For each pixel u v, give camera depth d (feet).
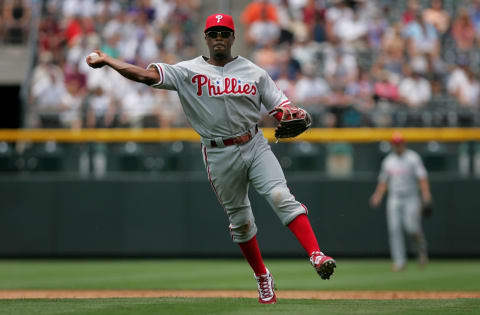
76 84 166.71
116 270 121.70
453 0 190.39
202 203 140.46
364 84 163.12
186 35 186.29
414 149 140.26
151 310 50.62
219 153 55.42
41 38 178.70
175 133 140.26
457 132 138.00
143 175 141.49
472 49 181.78
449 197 139.03
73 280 106.83
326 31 181.68
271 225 139.23
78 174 142.20
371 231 139.03
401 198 123.75
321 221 139.44
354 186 139.13
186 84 54.85
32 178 142.41
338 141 139.33
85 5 185.37
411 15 182.60
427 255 141.38
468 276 111.34
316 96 162.30
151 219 141.18
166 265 130.52
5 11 184.65
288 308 52.44
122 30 180.45
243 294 88.38
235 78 54.54
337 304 56.39
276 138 56.29
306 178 139.33
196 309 51.29
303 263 132.77
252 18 183.73
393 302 59.62
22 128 159.02
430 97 164.96
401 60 172.55
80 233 141.69
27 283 103.24
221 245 139.85
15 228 142.31
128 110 149.59
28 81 163.32
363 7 185.88
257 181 55.62
